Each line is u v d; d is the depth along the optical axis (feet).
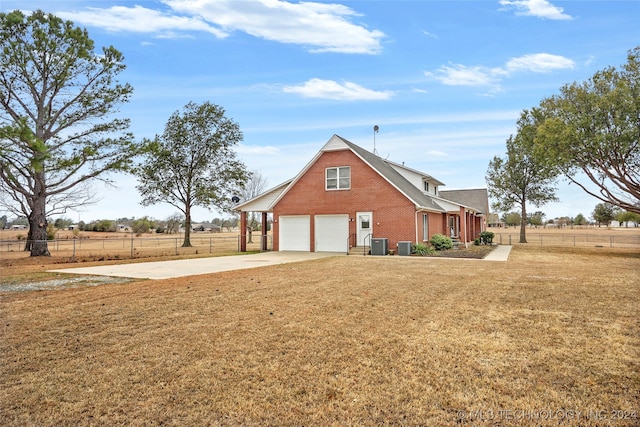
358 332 17.61
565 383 12.32
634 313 20.80
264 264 48.75
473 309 21.83
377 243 62.75
